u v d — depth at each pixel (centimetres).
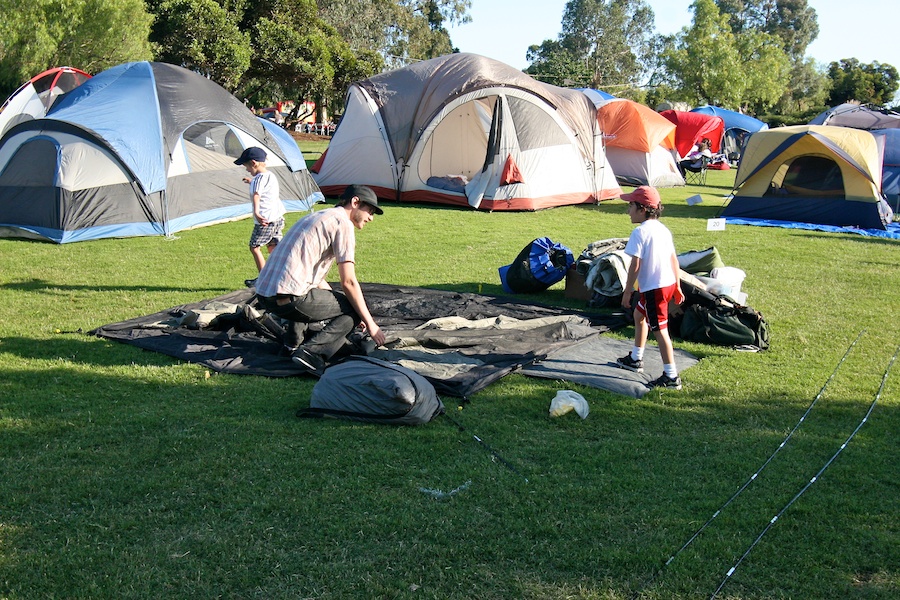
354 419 484
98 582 321
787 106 7269
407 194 1652
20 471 414
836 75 7838
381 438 462
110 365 588
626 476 419
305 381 561
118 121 1209
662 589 320
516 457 442
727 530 365
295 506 380
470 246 1156
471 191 1600
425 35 6228
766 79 5341
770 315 777
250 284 836
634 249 551
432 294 824
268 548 346
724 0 9050
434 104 1608
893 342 688
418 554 342
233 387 545
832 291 887
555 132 1658
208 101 1348
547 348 631
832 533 364
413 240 1203
